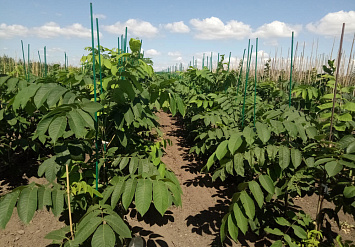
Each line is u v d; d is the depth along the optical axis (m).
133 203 3.02
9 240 2.48
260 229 2.64
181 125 8.25
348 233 2.70
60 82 2.12
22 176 3.77
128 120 1.82
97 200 1.73
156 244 2.51
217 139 3.19
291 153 1.72
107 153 1.99
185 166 4.63
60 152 1.64
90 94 2.12
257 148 1.86
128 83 1.69
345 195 1.48
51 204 1.42
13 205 1.30
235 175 3.83
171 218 2.99
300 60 13.29
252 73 12.48
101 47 2.72
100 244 1.24
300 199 3.48
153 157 2.04
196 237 2.67
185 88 5.30
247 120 3.06
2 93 2.41
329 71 3.42
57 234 1.56
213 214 3.12
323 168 1.79
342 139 1.70
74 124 1.21
